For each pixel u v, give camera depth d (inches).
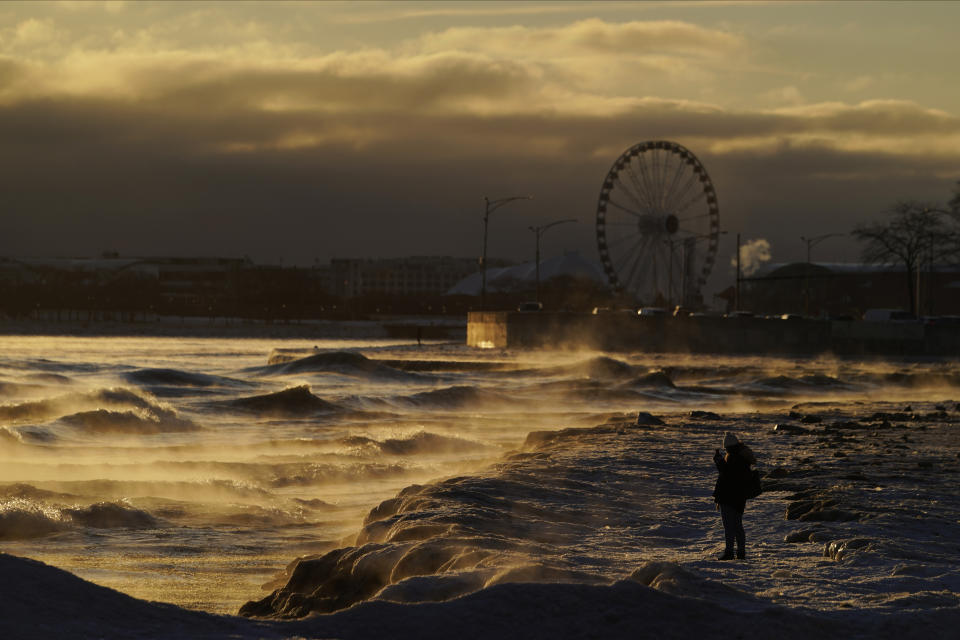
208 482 1721.2
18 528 1279.5
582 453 1791.3
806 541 952.9
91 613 567.2
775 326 7071.9
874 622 586.6
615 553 900.6
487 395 3782.0
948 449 1921.8
